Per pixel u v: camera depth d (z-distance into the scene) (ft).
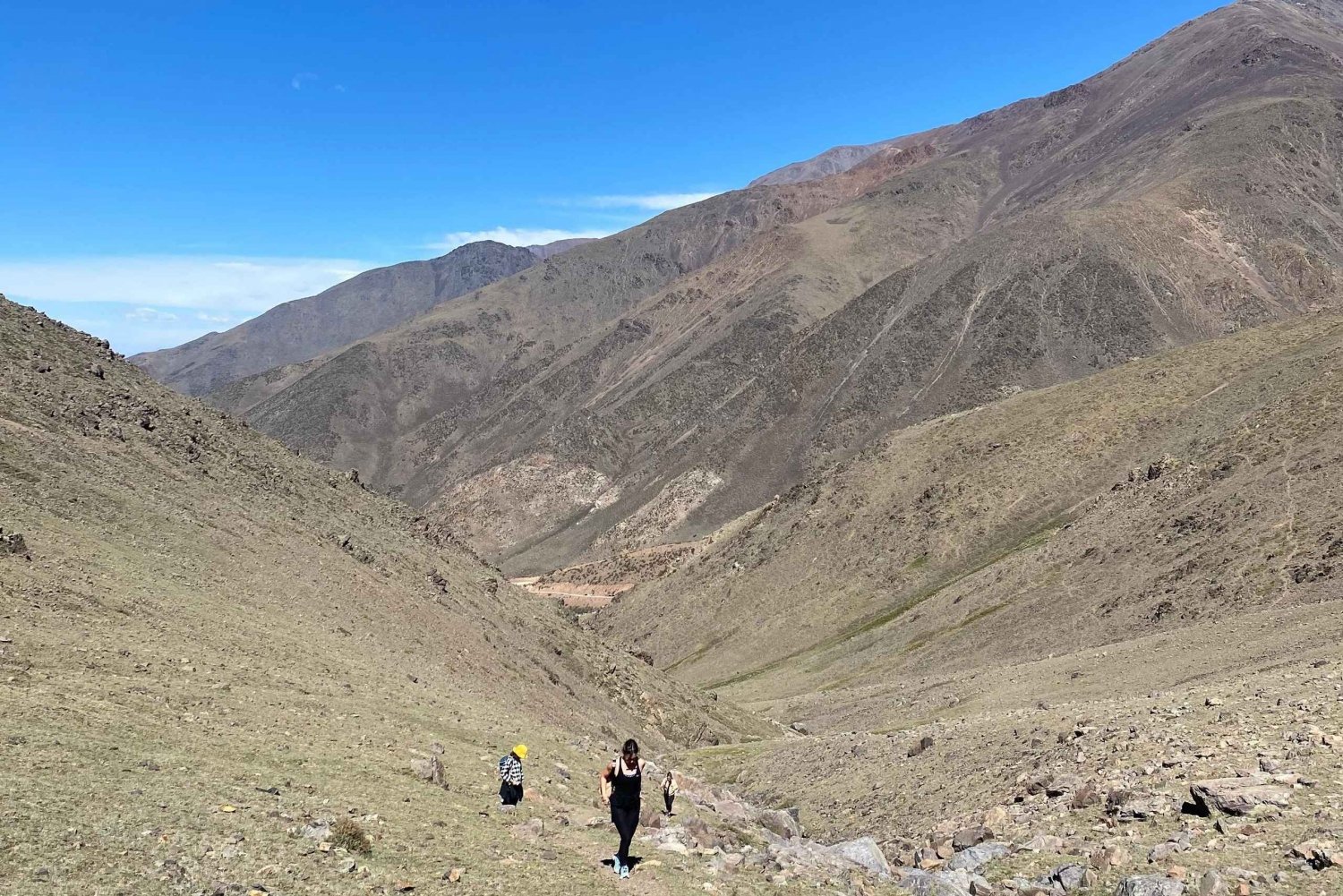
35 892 32.81
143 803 44.39
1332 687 76.38
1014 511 373.20
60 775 45.06
